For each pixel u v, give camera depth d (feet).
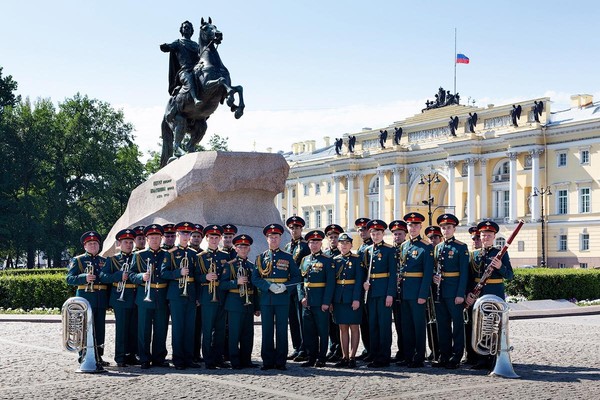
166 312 43.80
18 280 79.77
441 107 297.33
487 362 41.63
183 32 75.05
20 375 39.81
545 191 243.19
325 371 41.27
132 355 44.75
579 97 255.09
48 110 244.63
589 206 235.81
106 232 250.16
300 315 46.55
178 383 37.32
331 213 328.49
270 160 65.67
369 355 45.21
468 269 43.29
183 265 43.24
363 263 43.62
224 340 43.98
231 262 43.47
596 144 233.55
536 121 247.50
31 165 233.35
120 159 259.39
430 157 282.77
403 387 35.76
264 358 42.11
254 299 43.78
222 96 71.87
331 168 325.01
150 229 44.04
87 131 245.24
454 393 34.09
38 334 58.75
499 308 39.60
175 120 73.82
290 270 42.88
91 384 37.11
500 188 261.65
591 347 51.31
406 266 43.47
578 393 34.01
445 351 43.01
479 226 44.34
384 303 43.06
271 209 66.44
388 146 299.17
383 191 297.12
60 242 227.20
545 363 43.83
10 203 225.15
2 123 229.25
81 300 41.81
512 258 249.75
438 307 43.09
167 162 77.30
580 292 93.50
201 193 63.87
